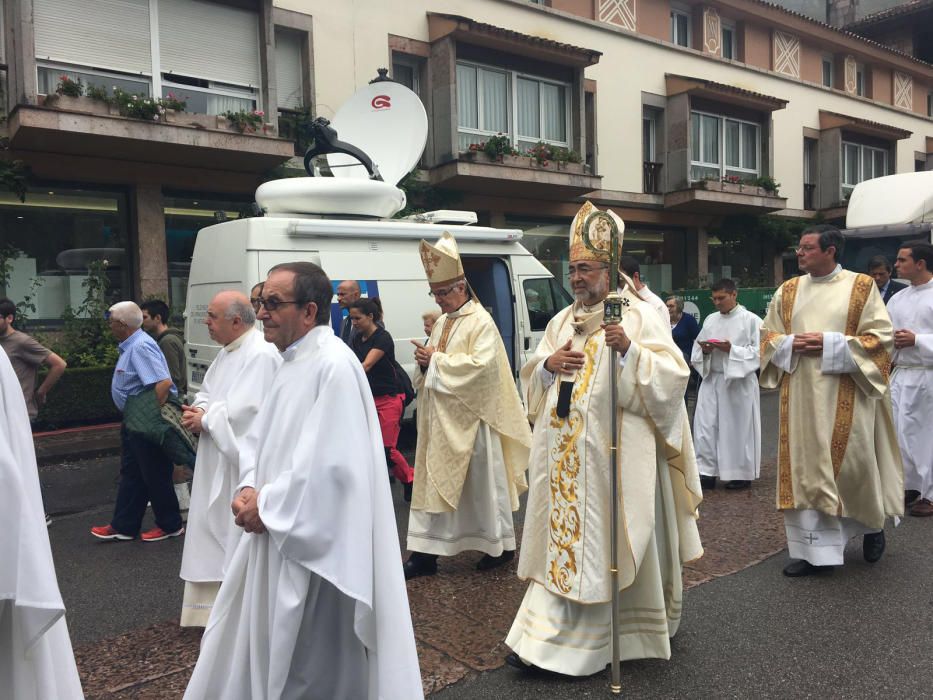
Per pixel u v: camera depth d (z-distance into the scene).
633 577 3.13
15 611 2.21
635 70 17.81
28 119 9.45
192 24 11.49
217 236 7.55
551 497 3.33
